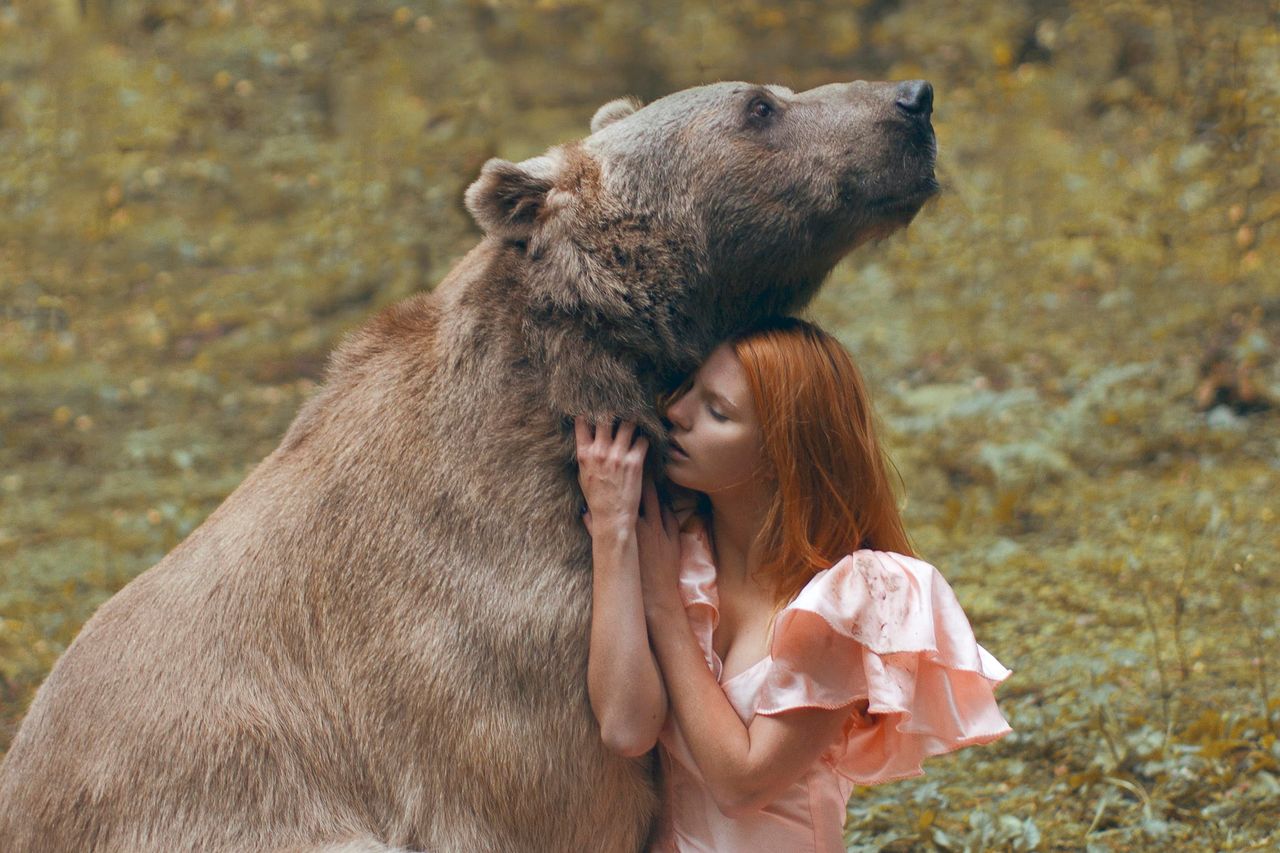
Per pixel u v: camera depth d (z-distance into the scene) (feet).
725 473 10.34
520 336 10.59
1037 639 17.99
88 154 40.22
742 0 45.98
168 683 10.38
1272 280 27.71
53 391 31.53
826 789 10.61
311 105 40.93
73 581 21.43
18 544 23.48
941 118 38.96
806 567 10.20
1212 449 24.18
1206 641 17.42
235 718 10.25
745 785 9.84
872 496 10.52
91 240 38.27
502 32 42.27
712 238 10.82
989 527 22.12
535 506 10.35
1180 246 29.78
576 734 10.29
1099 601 18.92
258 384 31.81
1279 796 13.58
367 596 10.41
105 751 10.33
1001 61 41.45
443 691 10.24
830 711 9.91
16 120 40.88
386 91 38.58
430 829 10.34
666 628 10.19
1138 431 24.89
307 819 10.25
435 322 11.12
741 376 10.25
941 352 29.71
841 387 10.43
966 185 34.71
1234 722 14.89
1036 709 15.74
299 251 36.32
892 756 10.41
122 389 31.63
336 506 10.59
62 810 10.37
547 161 11.16
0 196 38.99
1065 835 13.57
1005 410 25.66
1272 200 26.66
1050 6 44.11
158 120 40.88
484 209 10.72
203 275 37.06
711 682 10.08
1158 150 30.99
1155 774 14.30
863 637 9.70
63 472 27.17
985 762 15.19
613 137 11.03
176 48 42.73
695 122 10.93
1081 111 37.78
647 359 10.59
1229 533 20.53
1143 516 21.59
